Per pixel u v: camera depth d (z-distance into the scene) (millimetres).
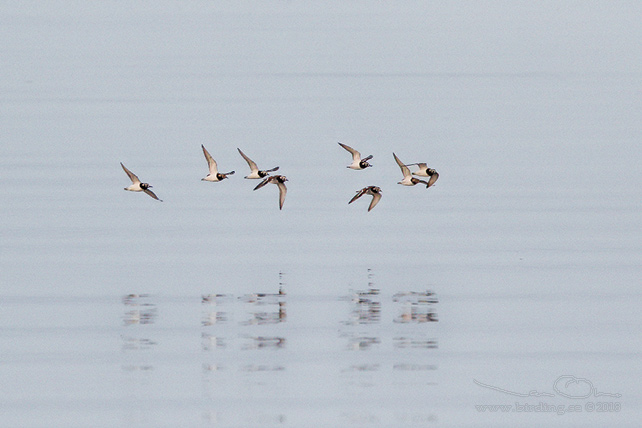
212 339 45688
